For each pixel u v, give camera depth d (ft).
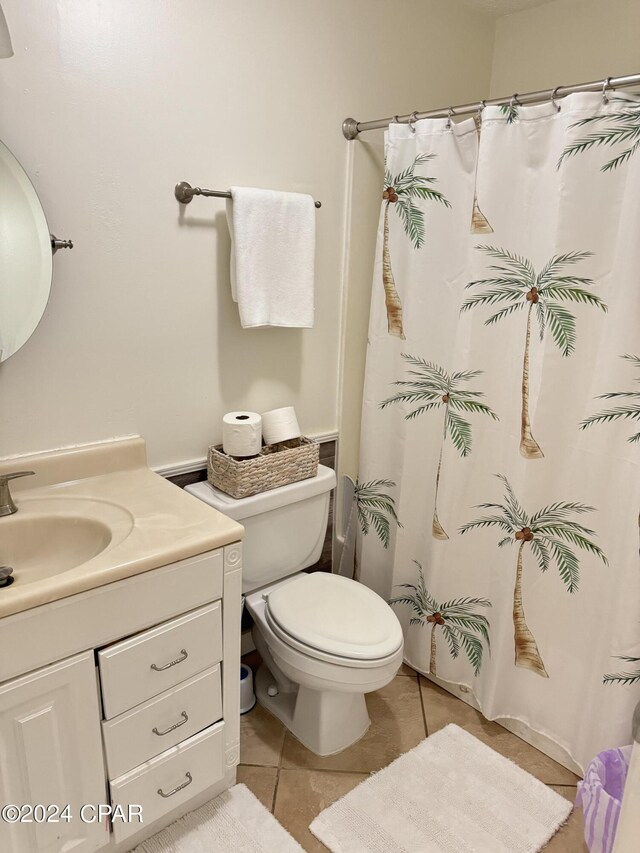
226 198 5.26
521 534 5.54
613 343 4.74
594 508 5.08
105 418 5.16
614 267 4.67
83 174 4.59
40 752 3.74
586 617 5.28
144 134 4.82
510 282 5.29
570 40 6.76
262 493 5.63
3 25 3.43
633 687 4.99
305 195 5.66
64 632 3.65
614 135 4.50
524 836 4.90
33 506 4.57
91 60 4.44
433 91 6.93
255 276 5.41
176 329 5.41
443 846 4.79
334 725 5.63
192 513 4.57
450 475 5.95
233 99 5.27
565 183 4.73
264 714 6.22
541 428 5.22
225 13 5.04
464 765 5.59
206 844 4.74
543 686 5.69
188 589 4.23
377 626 5.41
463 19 6.98
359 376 7.15
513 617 5.71
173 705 4.40
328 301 6.59
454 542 6.11
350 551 7.54
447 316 5.88
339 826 4.93
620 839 2.67
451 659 6.41
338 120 6.11
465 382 5.73
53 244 4.44
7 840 3.74
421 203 5.80
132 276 5.02
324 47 5.78
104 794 4.16
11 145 4.23
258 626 5.78
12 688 3.50
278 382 6.36
